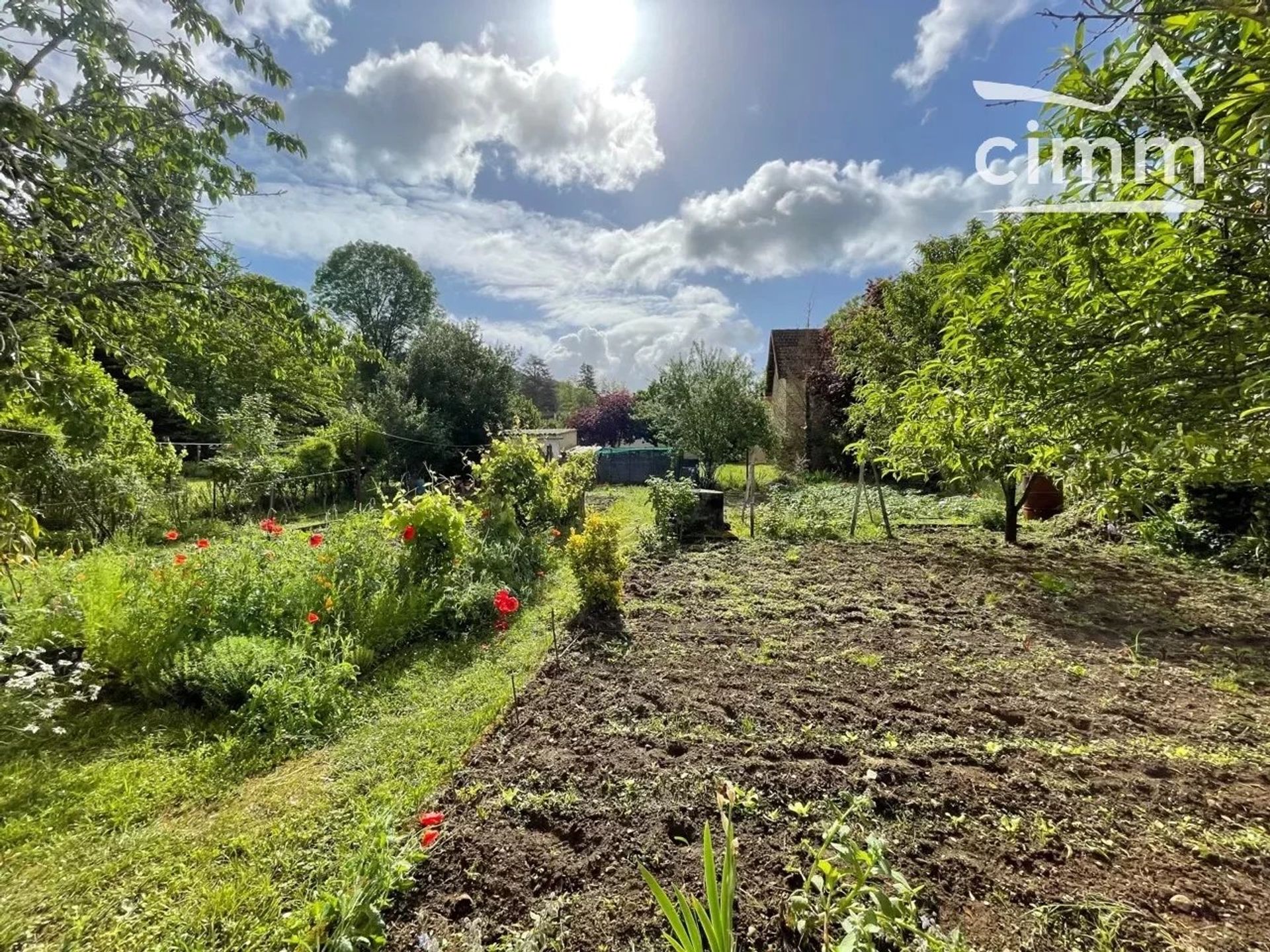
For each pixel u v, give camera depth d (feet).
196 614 11.68
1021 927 5.08
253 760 8.44
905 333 28.78
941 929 5.05
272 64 12.85
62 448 17.52
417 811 7.16
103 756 8.53
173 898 5.91
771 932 5.10
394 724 9.47
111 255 12.42
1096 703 9.43
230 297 13.53
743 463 55.67
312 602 12.53
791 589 16.79
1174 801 6.84
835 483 44.16
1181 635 12.51
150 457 20.98
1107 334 4.86
